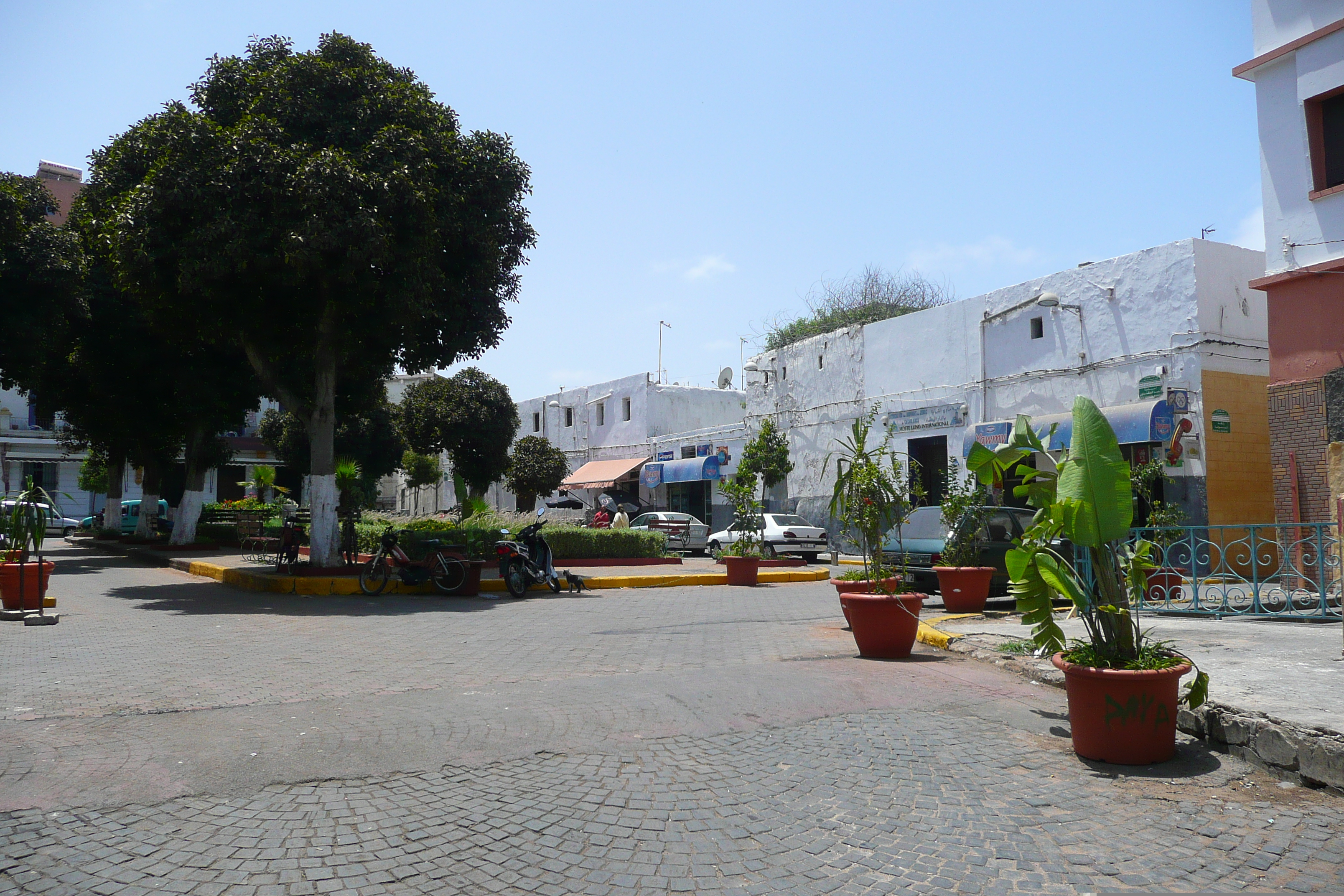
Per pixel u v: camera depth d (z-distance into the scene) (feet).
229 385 72.59
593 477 124.57
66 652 26.20
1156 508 53.36
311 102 44.52
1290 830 12.74
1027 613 17.43
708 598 46.24
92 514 143.13
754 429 100.78
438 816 13.01
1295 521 40.47
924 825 12.95
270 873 11.03
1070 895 10.73
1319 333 40.11
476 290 52.42
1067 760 16.02
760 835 12.55
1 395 134.62
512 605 41.93
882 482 28.04
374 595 45.55
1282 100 42.11
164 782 14.11
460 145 48.93
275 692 20.80
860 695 20.86
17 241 59.41
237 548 77.82
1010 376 69.26
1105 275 62.03
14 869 10.90
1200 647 24.23
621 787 14.37
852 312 120.67
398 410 124.77
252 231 41.04
